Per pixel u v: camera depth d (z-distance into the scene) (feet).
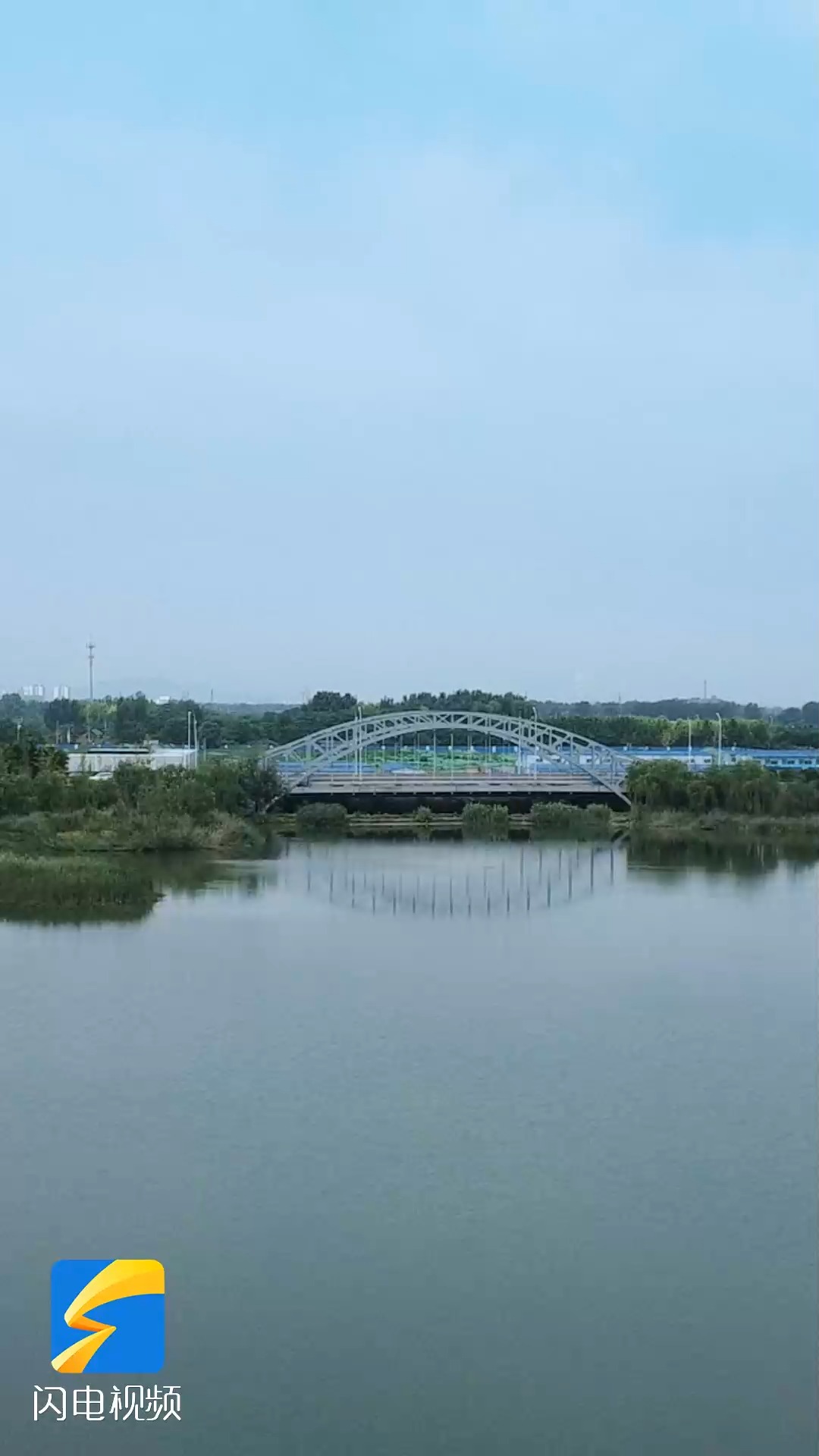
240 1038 137.69
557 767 446.60
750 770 370.12
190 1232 93.61
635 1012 150.30
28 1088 121.39
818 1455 71.10
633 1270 89.25
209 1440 72.69
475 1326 82.89
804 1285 87.56
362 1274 88.43
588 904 226.38
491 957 180.75
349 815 378.32
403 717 412.16
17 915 200.64
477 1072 127.65
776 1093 122.42
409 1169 104.53
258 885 241.76
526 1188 101.35
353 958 178.40
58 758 343.46
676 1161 106.63
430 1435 72.95
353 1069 128.36
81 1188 100.37
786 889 244.01
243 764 373.40
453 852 302.25
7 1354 80.33
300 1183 101.76
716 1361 79.66
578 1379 77.56
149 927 195.93
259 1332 82.12
